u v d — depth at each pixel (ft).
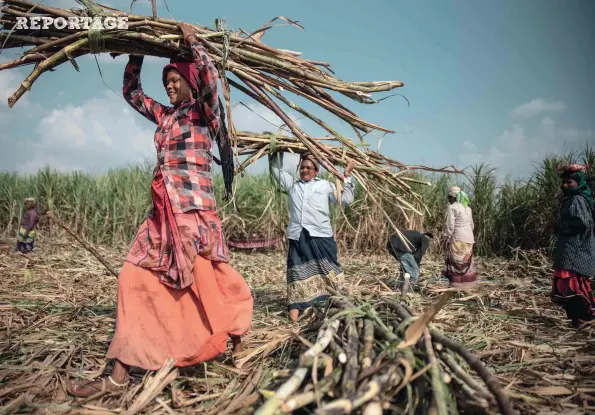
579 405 9.34
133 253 10.33
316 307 12.78
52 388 9.86
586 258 15.78
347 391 7.19
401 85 12.50
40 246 36.73
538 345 12.91
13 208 43.19
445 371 8.45
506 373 10.78
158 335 9.98
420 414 7.95
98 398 9.57
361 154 13.14
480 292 21.58
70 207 41.29
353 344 8.64
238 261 31.01
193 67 10.60
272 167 16.40
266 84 11.51
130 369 11.10
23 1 10.50
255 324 15.39
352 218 36.63
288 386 7.45
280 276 25.81
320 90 12.12
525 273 27.76
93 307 16.98
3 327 13.99
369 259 32.73
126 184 41.29
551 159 33.30
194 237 10.12
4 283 21.71
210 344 9.86
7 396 9.45
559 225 16.52
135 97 11.16
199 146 10.55
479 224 35.17
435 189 35.58
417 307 17.56
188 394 9.86
